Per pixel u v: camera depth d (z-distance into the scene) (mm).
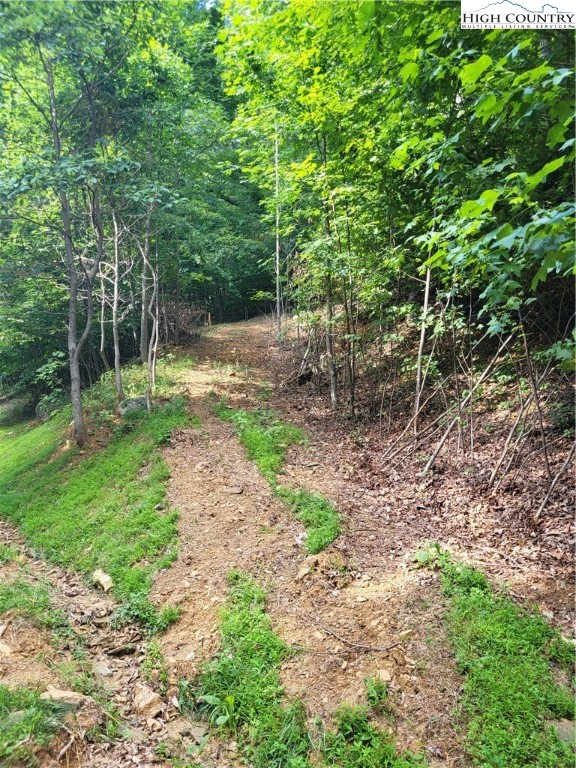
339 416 8797
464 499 5516
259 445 7727
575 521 4551
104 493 7305
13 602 4547
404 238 7992
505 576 4191
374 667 3496
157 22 9055
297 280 9633
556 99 2293
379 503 5965
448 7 3240
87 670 3871
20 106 9078
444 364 8227
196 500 6480
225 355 13984
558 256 2123
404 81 3432
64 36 7832
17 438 12898
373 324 8445
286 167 10617
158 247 13320
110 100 9781
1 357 14945
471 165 4570
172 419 9062
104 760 2975
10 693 3180
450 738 2947
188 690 3676
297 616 4168
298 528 5508
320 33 6551
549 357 5211
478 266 3236
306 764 2938
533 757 2738
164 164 11758
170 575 5102
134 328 14141
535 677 3188
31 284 11227
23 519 7363
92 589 5281
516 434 6039
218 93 16844
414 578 4328
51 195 9664
